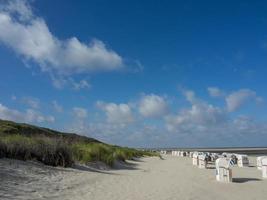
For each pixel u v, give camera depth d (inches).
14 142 677.3
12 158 642.2
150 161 1576.0
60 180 567.2
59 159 727.7
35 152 695.1
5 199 384.2
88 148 969.5
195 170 1056.2
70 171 690.2
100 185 578.6
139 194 520.4
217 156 1481.3
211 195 567.8
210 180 771.4
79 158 856.3
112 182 629.9
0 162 583.2
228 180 746.2
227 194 589.3
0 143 636.7
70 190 498.9
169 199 496.1
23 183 486.9
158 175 845.8
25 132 1453.0
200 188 636.7
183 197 523.2
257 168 1113.4
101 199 457.7
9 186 451.2
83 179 619.2
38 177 553.6
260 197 568.4
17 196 407.5
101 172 785.6
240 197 565.0
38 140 752.3
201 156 1175.0
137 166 1157.7
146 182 673.0
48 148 716.7
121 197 484.4
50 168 663.8
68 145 826.2
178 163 1472.7
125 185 606.5
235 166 1293.1
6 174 516.4
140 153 2172.7
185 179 775.1
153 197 502.6
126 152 1569.9
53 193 458.9
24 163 627.5
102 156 960.9
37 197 419.2
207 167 1187.9
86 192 499.2
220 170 757.9
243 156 1302.9
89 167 833.5
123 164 1123.3
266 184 717.9
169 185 648.4
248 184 717.3
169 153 3577.8
